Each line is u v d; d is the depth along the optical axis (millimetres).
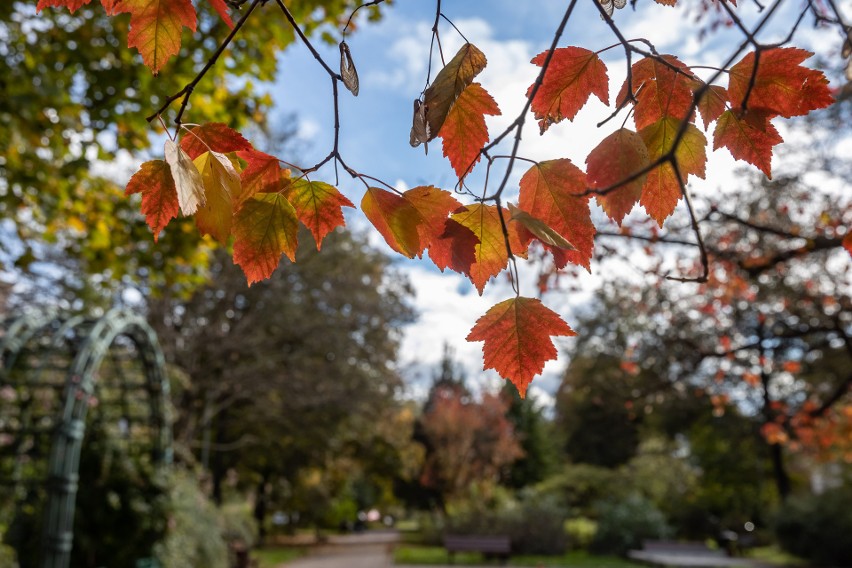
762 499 24094
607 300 9477
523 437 27047
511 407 29953
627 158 887
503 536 18484
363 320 18781
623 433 25266
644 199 961
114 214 5895
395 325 19578
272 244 922
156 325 14148
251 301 16016
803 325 8648
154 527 8914
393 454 27625
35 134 5008
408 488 29812
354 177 885
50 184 5480
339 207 925
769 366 9336
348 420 20531
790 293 8516
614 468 26797
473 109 875
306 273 16594
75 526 8469
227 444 20438
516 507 21172
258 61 5203
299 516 27188
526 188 908
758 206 7812
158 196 881
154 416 9898
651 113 955
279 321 16281
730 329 9039
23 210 6117
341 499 34625
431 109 833
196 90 5039
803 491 20094
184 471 11086
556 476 27719
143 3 901
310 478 26391
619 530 20188
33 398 8070
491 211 882
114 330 8562
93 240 6043
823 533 16672
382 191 883
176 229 5652
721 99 925
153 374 9906
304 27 5195
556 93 926
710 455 24750
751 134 919
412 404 31672
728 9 742
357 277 18562
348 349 17953
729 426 20828
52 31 4926
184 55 4926
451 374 31672
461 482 24469
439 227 884
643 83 939
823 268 8156
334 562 18469
